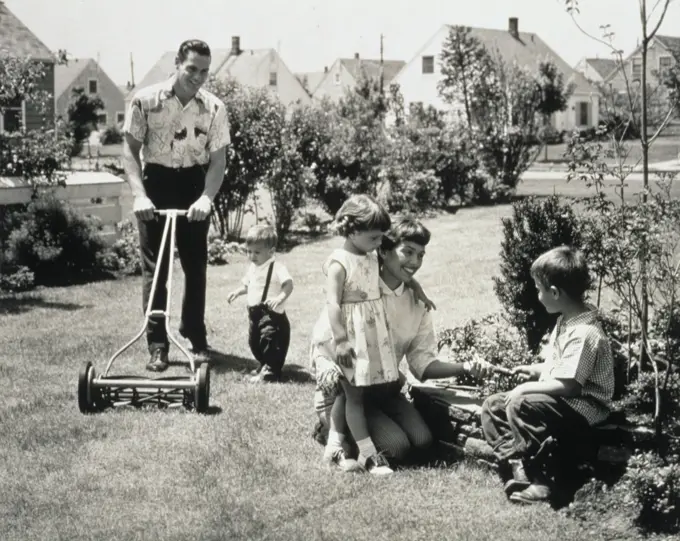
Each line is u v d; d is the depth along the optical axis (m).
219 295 11.91
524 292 5.63
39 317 10.37
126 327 9.68
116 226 15.64
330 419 5.33
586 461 4.62
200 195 7.85
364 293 5.20
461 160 23.67
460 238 16.94
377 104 35.72
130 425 5.89
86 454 5.32
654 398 4.86
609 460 4.56
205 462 5.15
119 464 5.15
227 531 4.15
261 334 7.11
